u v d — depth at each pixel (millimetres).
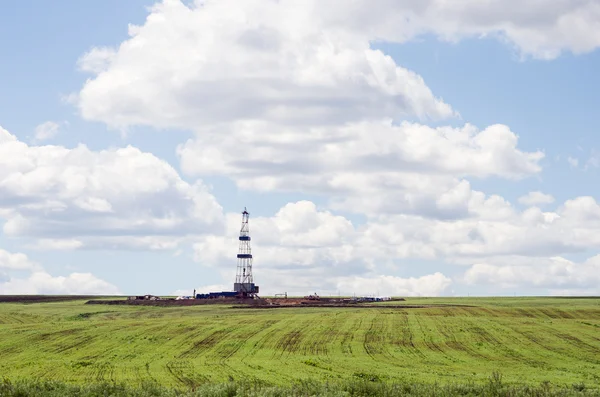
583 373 66562
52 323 114625
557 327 102750
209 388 49125
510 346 86750
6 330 103438
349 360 76125
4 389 48438
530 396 45281
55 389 50250
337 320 114875
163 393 48719
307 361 74062
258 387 49094
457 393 47156
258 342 91062
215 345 88938
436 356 79688
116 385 51625
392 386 48812
